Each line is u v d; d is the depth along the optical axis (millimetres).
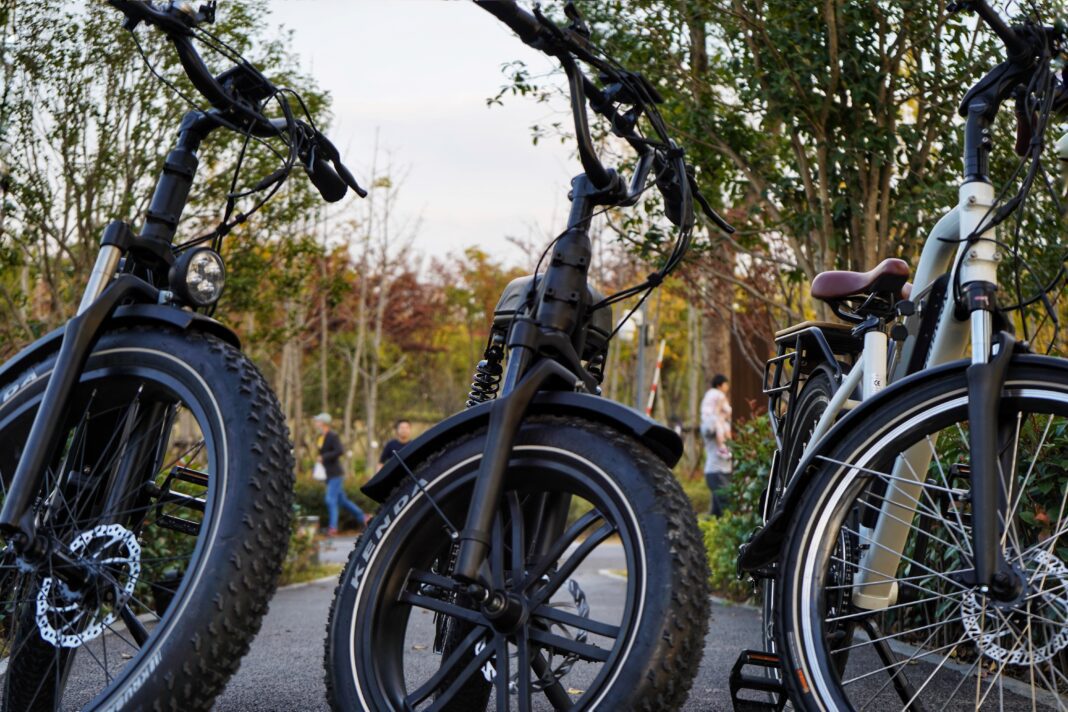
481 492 2053
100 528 2252
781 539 2191
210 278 2412
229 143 7699
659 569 1934
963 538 2129
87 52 6902
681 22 6609
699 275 8844
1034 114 2281
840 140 6383
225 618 2025
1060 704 1980
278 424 2211
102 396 2361
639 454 2039
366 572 2219
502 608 2039
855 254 6520
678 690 1893
